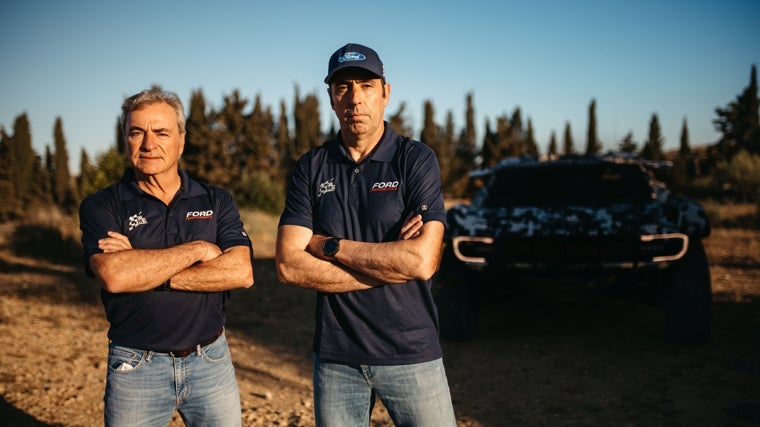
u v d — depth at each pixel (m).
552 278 4.55
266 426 3.34
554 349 4.82
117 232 2.05
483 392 3.92
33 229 11.42
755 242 10.48
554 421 3.37
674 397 3.60
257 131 41.56
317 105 53.22
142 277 1.89
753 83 36.56
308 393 3.95
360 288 2.01
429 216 2.04
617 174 5.73
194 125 37.19
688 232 4.40
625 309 6.20
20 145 37.97
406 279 1.97
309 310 6.71
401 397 2.03
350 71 2.05
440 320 4.97
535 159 6.09
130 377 1.96
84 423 3.32
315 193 2.18
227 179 36.81
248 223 15.05
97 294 7.27
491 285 4.96
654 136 54.91
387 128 2.21
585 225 4.46
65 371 4.25
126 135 2.07
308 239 2.16
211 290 2.02
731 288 6.84
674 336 4.62
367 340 2.01
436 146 48.03
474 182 6.51
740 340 4.72
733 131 37.00
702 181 22.45
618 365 4.30
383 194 2.09
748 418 3.20
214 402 2.06
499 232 4.54
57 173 44.22
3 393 3.75
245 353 4.96
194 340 2.01
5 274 8.81
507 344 5.04
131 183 2.13
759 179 20.11
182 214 2.14
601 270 4.43
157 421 2.02
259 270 9.50
